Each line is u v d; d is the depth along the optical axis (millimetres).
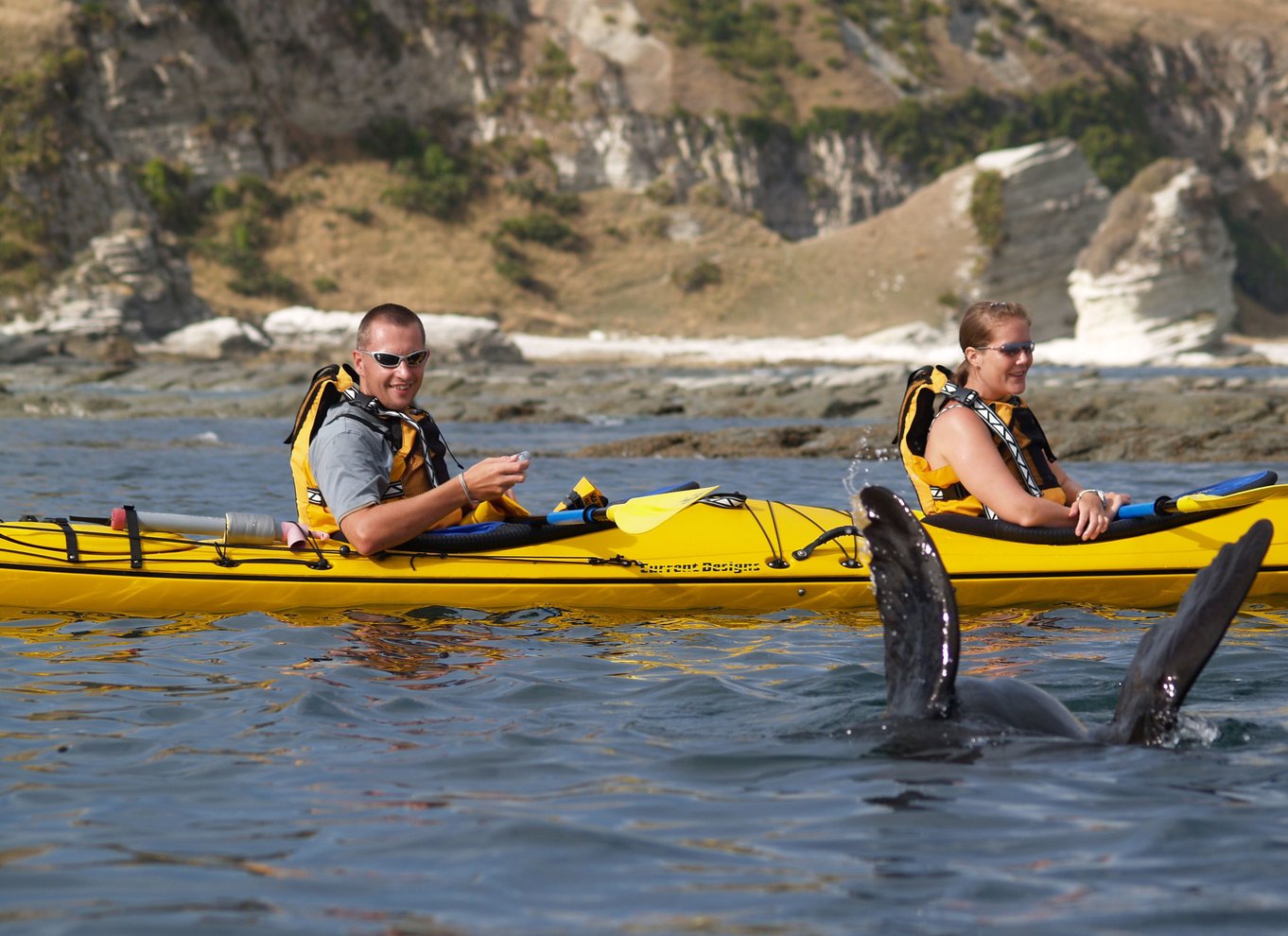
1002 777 4113
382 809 4008
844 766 4316
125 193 87188
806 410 31375
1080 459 20344
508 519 8219
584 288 97688
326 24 102062
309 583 7547
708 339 91688
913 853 3555
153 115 93188
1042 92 130500
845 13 128500
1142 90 144500
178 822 3902
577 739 4816
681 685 5727
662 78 112875
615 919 3137
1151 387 36781
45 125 85125
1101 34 148500
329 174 100000
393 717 5199
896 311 92438
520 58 110438
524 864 3514
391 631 7000
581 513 7941
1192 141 143875
